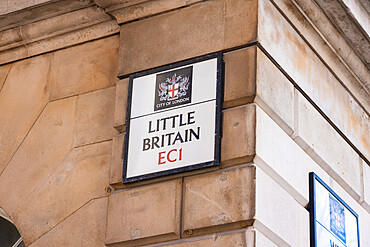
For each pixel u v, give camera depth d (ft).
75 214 38.70
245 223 34.65
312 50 41.68
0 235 43.47
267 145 36.29
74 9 41.91
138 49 39.60
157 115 37.83
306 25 41.09
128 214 36.96
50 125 41.09
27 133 41.55
